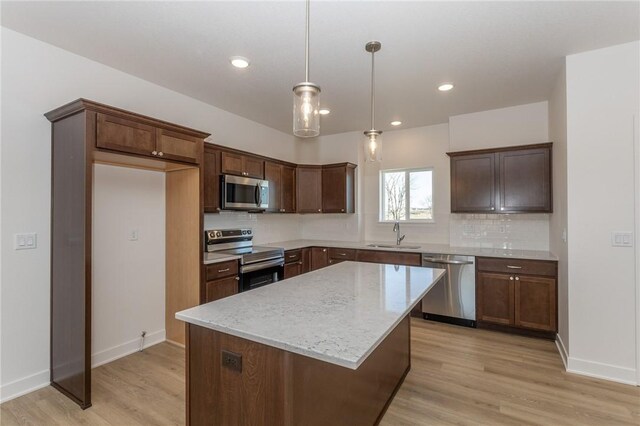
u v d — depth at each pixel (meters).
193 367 1.57
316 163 5.48
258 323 1.43
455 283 3.81
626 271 2.54
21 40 2.38
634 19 2.21
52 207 2.50
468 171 4.01
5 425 2.04
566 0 2.02
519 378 2.62
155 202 3.29
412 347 3.22
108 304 2.92
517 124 3.94
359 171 5.18
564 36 2.43
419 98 3.70
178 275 3.26
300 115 1.64
